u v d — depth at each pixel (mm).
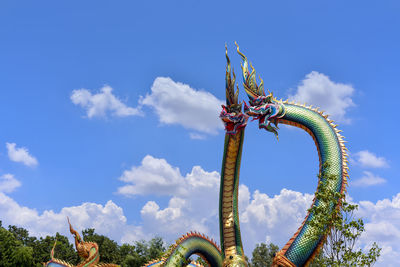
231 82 27141
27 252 68438
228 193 27312
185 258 26562
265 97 26781
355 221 22172
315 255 22969
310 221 22641
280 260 22859
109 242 73500
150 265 29422
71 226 37812
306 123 25812
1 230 70500
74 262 73812
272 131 26375
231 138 26984
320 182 23516
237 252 26328
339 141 24875
